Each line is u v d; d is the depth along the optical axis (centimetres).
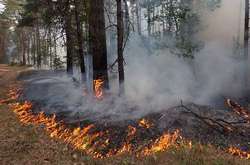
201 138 847
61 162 664
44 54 1702
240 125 968
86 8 1209
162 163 672
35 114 1120
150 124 912
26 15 1714
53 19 1285
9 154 691
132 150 789
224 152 771
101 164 673
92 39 1142
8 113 1130
